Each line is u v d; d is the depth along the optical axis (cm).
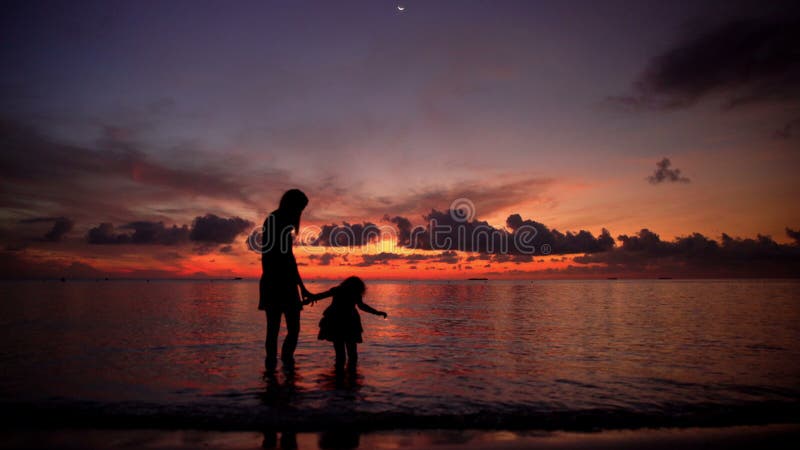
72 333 786
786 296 2262
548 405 378
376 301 1883
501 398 398
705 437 315
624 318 1108
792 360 580
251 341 703
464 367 528
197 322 963
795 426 338
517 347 670
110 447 286
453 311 1338
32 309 1289
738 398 402
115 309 1306
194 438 303
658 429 330
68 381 445
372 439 304
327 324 550
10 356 572
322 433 314
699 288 4044
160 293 2584
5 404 367
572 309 1413
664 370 516
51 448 284
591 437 313
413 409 363
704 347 673
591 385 446
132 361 545
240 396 396
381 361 562
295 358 575
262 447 288
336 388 426
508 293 2858
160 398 388
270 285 539
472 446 294
